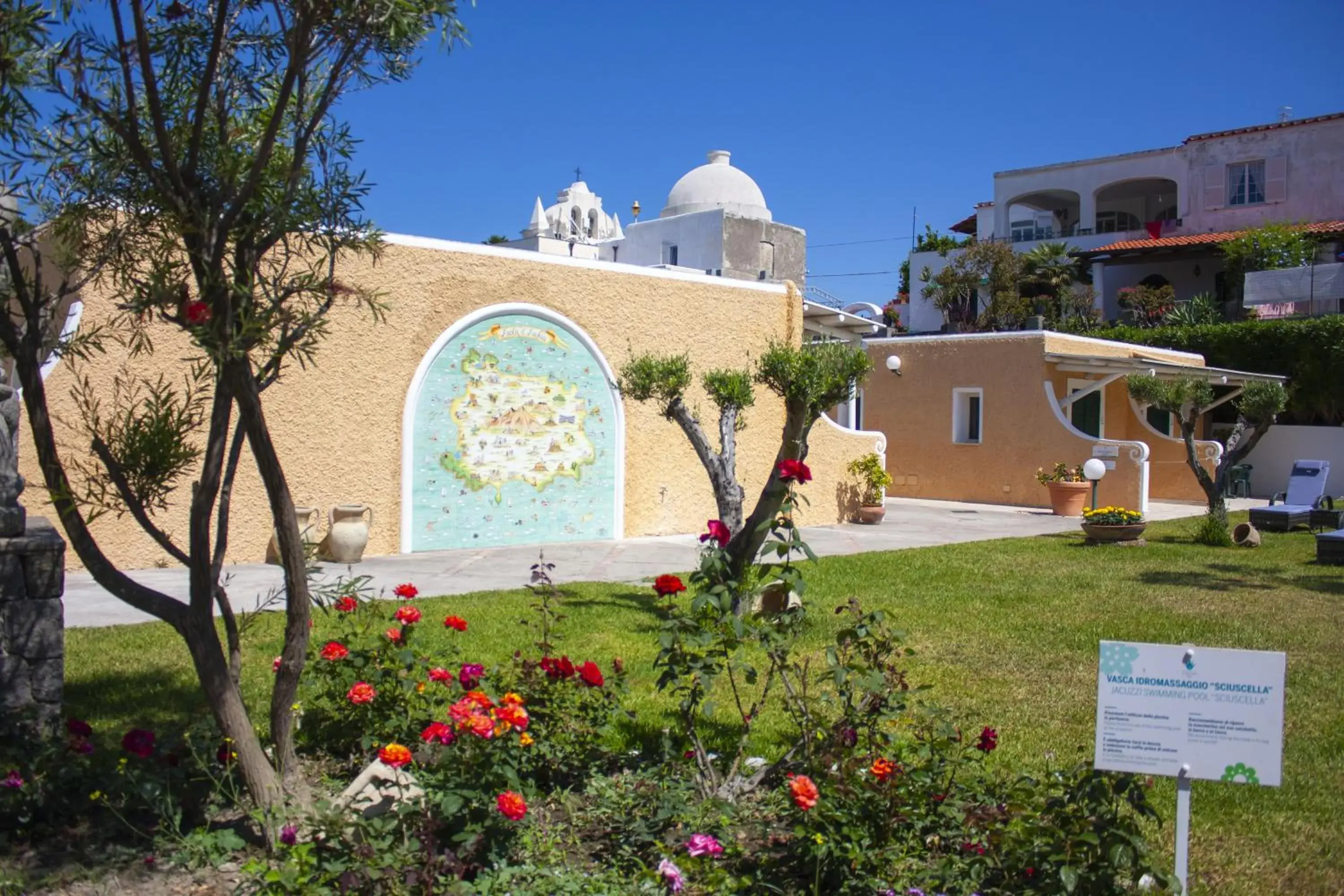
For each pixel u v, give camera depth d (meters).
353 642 5.13
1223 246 33.06
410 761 3.89
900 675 4.54
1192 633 8.53
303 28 3.53
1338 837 4.57
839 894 3.59
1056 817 3.57
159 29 3.86
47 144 3.68
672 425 14.88
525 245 29.97
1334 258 32.75
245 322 3.53
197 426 4.36
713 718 5.64
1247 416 15.67
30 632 4.75
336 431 11.63
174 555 3.98
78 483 4.59
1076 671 7.25
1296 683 7.13
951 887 3.64
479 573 10.99
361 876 3.40
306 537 5.16
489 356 12.89
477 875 3.74
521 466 13.27
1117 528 14.66
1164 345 27.47
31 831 4.04
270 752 4.65
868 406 22.89
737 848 3.89
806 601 9.48
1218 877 4.13
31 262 6.07
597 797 4.57
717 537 4.74
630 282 14.27
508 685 4.85
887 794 3.77
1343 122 33.94
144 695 5.96
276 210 3.72
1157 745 3.44
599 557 12.41
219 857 3.86
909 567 11.93
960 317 39.75
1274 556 13.66
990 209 43.84
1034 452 20.30
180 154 3.89
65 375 9.64
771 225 29.19
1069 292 36.41
